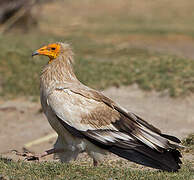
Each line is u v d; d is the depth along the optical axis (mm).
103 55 23625
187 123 14023
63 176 7988
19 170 8320
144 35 30000
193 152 10594
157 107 15797
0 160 9164
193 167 9336
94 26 34281
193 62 20203
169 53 23797
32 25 32188
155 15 38969
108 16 38906
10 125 15805
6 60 20328
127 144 8109
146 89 17328
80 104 8258
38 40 25953
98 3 44000
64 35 30188
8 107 16969
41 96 8805
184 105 15914
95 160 8477
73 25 34656
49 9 40406
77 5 43000
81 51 24234
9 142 14227
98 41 28047
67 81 8773
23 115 16641
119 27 33438
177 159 7867
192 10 40531
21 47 22828
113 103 8578
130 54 23609
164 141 7852
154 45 27172
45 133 14594
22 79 18969
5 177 7879
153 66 19797
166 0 44719
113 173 8344
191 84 17188
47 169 8305
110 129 8234
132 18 37750
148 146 7922
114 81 18094
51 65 8891
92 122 8203
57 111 8188
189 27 33406
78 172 8328
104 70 19516
